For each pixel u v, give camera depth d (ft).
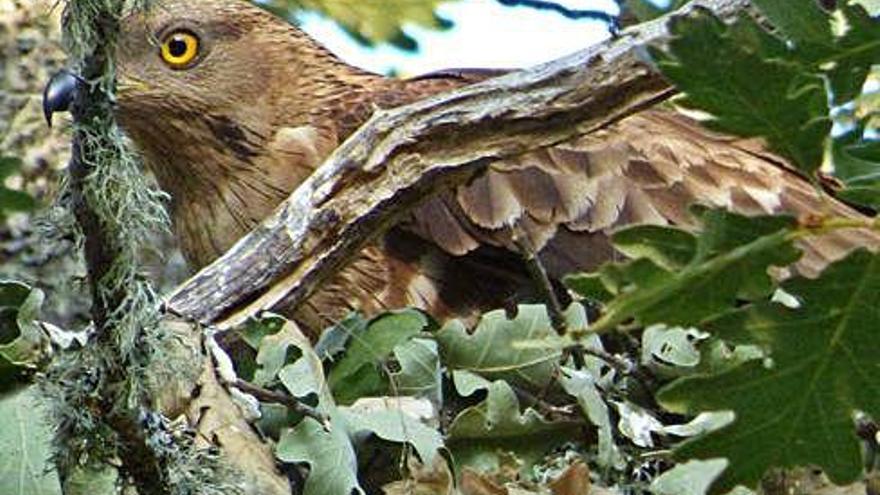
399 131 27.55
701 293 15.31
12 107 41.83
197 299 27.45
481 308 35.91
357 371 28.17
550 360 28.76
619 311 15.08
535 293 35.88
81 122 19.72
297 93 39.55
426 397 28.19
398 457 27.30
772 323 15.98
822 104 15.44
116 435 21.12
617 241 15.46
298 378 26.04
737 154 38.09
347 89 39.68
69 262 38.40
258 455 24.71
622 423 28.30
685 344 28.68
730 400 16.46
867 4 27.94
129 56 39.63
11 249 38.42
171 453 22.40
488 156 27.04
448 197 35.65
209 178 39.34
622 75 25.66
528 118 26.35
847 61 15.76
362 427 26.91
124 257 20.45
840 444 16.49
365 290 35.40
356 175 27.71
